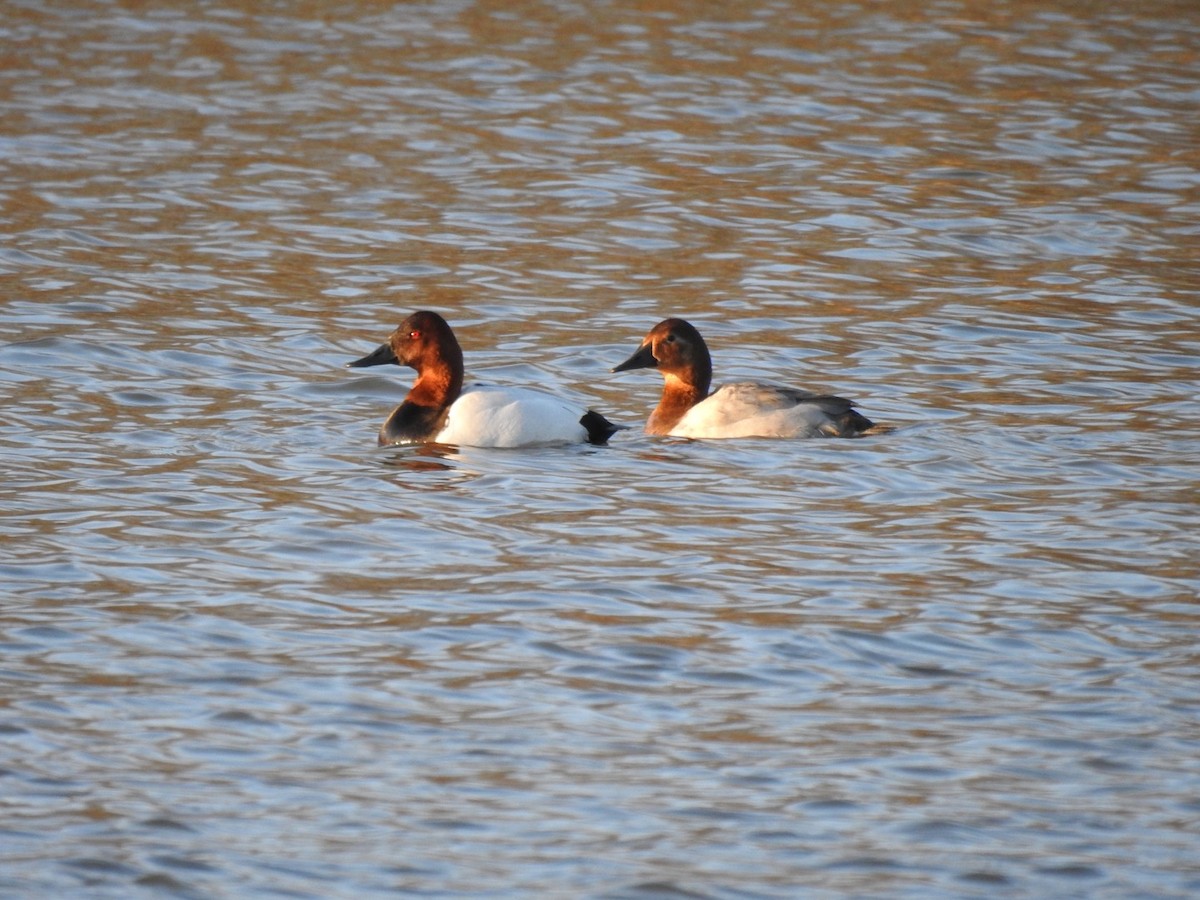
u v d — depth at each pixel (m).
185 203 25.11
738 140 29.42
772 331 20.17
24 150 27.47
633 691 10.57
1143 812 9.24
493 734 9.97
